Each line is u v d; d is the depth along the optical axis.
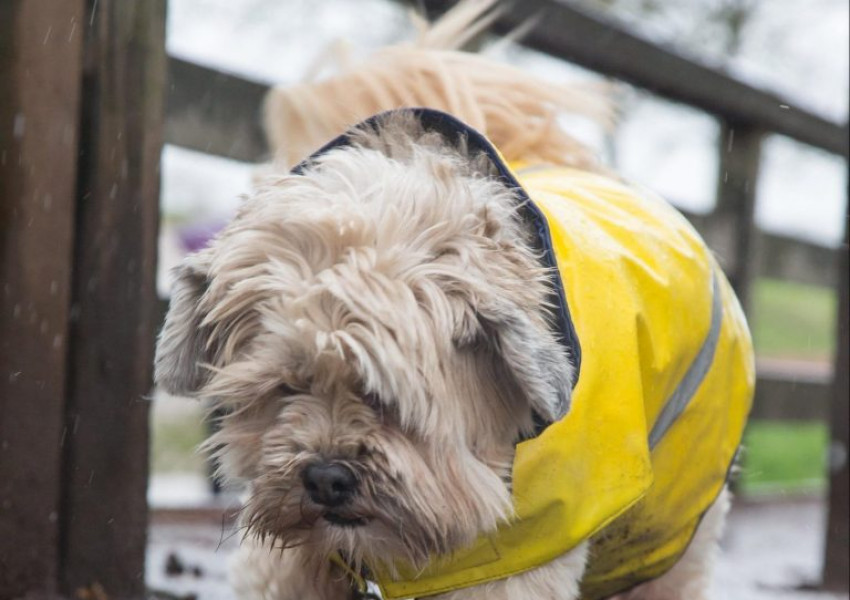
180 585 3.31
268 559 2.43
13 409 2.81
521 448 2.18
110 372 2.99
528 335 1.98
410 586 2.21
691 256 2.66
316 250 2.04
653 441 2.48
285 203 2.12
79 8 2.85
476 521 2.11
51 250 2.84
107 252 2.97
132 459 3.02
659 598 2.98
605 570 2.68
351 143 2.42
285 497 2.06
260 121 4.30
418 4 4.37
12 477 2.82
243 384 2.04
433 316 1.99
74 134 2.86
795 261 6.68
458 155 2.36
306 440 2.01
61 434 2.91
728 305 2.83
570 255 2.30
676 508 2.63
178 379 2.26
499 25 4.29
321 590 2.39
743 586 3.98
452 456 2.08
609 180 2.94
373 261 1.97
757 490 6.43
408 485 2.01
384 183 2.12
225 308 2.09
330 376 1.96
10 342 2.80
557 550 2.18
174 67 4.07
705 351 2.61
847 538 4.05
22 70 2.77
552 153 3.14
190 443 8.16
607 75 4.87
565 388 2.02
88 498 2.99
